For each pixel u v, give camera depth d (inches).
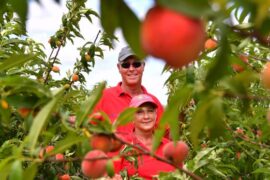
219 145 131.3
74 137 70.4
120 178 135.3
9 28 192.2
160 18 41.9
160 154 143.1
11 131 159.8
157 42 41.7
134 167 134.6
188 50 41.8
